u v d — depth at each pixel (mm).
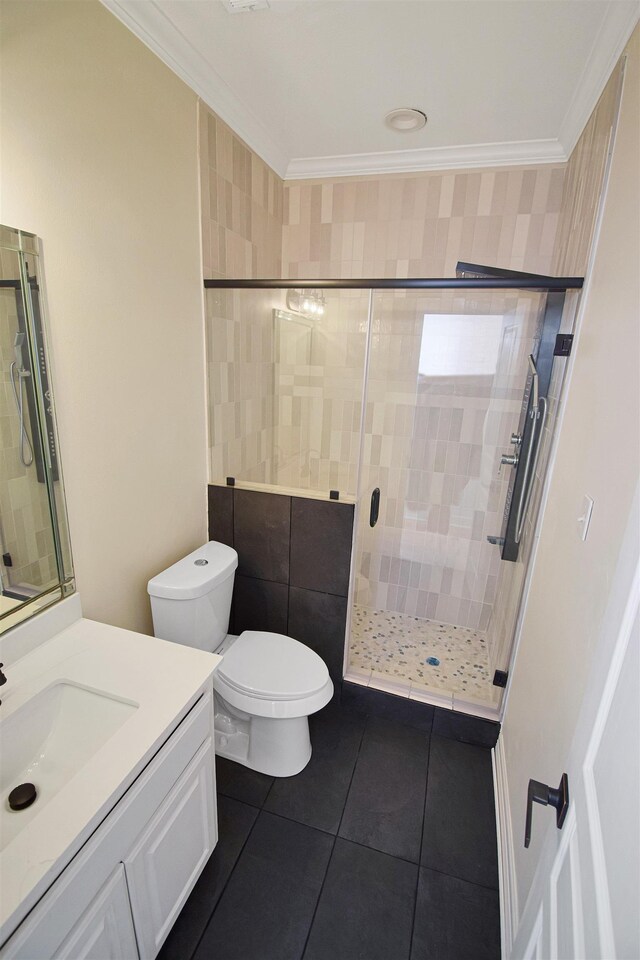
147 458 1568
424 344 2244
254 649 1755
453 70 1489
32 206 1045
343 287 1701
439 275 2197
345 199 2232
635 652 571
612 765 573
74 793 818
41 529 1187
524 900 1146
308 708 1565
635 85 1114
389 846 1478
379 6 1224
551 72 1466
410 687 2031
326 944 1221
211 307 1792
